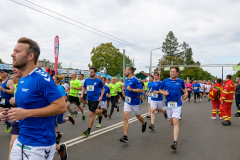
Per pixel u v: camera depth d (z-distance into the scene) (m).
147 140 5.10
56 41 11.12
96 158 3.83
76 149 4.32
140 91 4.82
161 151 4.29
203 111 10.80
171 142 4.96
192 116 9.10
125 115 4.85
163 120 7.95
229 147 4.61
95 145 4.61
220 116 8.48
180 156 4.01
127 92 4.99
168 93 4.59
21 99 1.79
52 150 1.94
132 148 4.45
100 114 6.48
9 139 5.00
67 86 12.38
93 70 5.48
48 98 1.76
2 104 5.66
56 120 4.70
